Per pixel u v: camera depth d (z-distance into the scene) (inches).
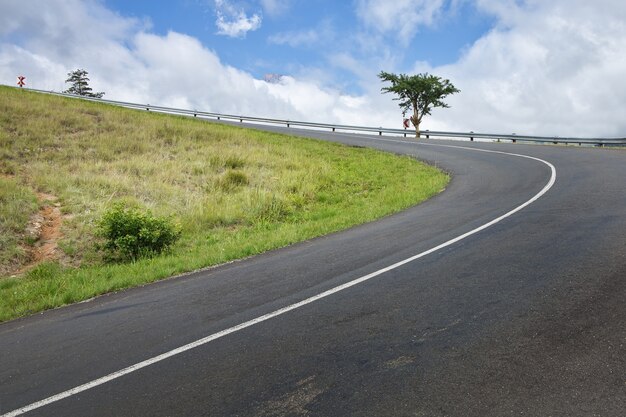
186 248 469.1
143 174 736.3
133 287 324.2
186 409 149.7
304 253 360.8
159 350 198.7
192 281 315.3
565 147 1013.2
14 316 289.9
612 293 207.2
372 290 247.1
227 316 232.4
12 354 213.3
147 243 457.7
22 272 429.4
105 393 165.5
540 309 199.2
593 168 626.8
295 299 246.7
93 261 454.0
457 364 161.9
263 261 351.3
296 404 146.4
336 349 182.1
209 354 189.6
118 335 222.7
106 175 698.8
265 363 176.4
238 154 898.7
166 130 1068.5
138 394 162.6
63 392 169.3
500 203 464.8
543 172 653.9
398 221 451.2
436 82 1972.2
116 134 960.3
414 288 242.7
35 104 1090.1
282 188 715.4
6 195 553.6
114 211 461.4
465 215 425.7
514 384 147.3
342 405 143.6
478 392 144.7
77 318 261.6
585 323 182.7
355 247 357.4
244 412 144.6
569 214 367.6
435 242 335.6
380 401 144.0
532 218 370.6
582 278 228.1
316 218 581.6
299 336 198.2
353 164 924.6
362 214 528.1
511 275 244.4
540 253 275.7
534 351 165.8
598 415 129.7
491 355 165.8
